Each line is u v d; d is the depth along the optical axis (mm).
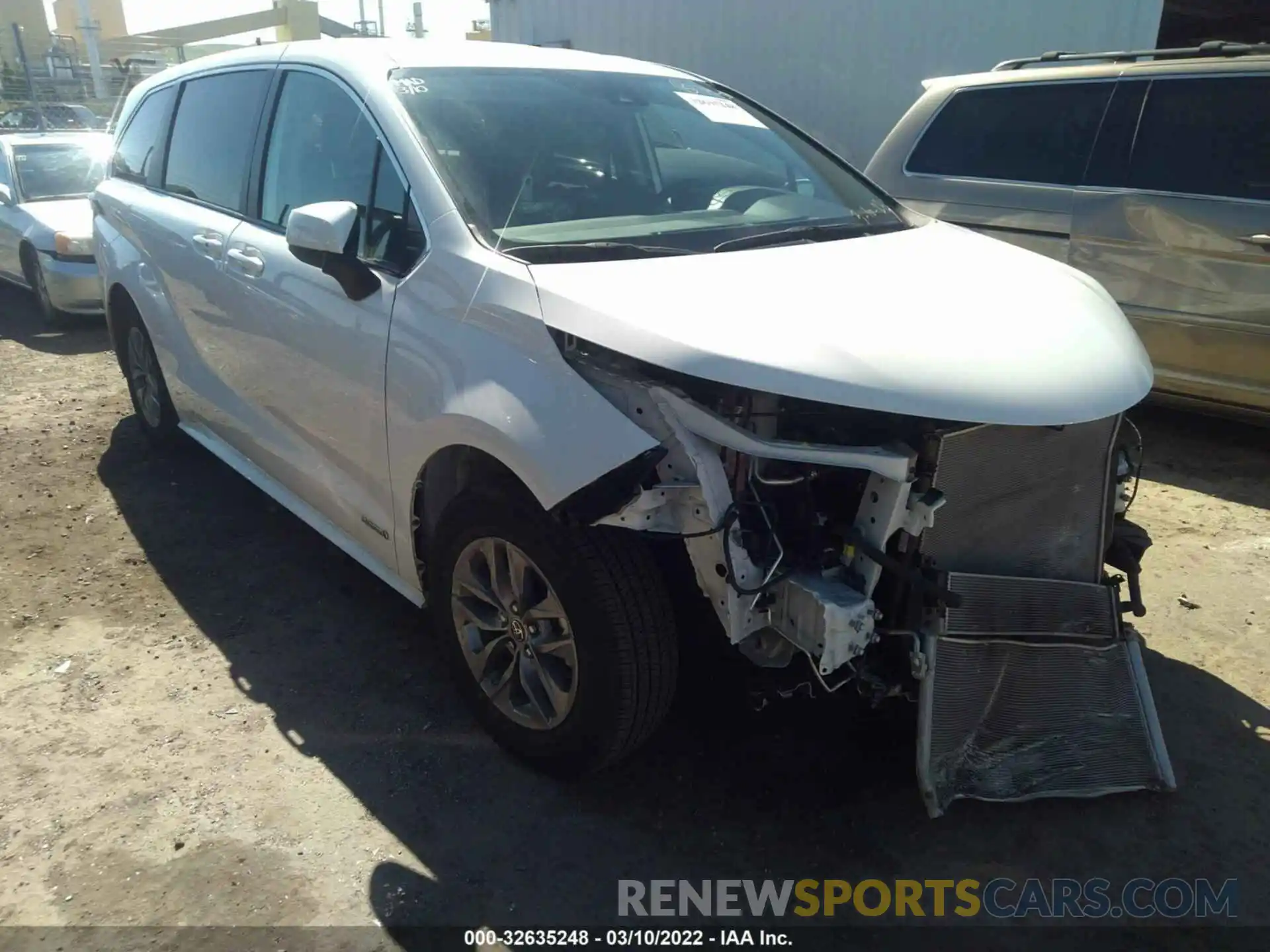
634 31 10578
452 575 2826
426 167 2830
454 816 2625
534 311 2434
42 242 8062
